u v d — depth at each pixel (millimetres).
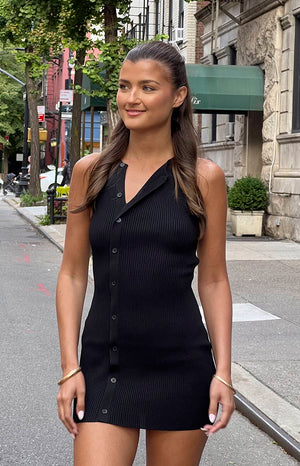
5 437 5492
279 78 19172
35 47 22906
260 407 5938
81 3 18516
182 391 2627
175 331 2623
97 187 2668
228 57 23750
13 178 56469
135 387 2609
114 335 2613
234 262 14570
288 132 18750
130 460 2615
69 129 50000
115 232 2615
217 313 2770
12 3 20047
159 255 2611
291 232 18203
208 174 2703
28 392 6602
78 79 24734
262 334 8672
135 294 2604
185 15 28188
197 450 2682
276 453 5285
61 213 23609
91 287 12266
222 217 2736
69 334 2691
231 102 19547
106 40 18094
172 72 2652
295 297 11141
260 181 19422
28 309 10391
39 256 16422
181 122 2750
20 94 60375
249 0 20797
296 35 18609
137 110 2635
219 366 2674
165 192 2656
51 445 5359
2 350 8086
